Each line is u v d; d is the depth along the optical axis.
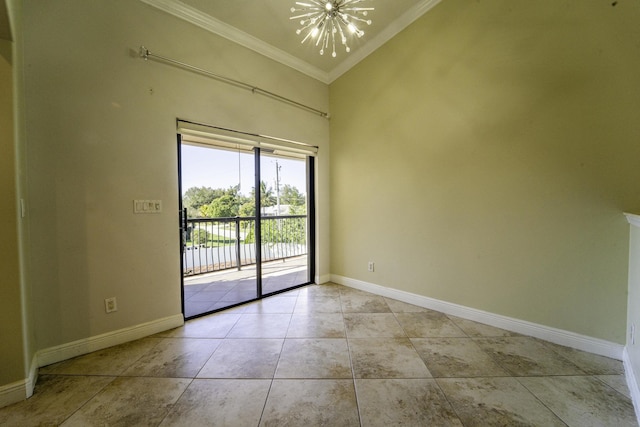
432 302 2.49
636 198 1.56
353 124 3.11
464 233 2.26
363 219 3.06
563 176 1.78
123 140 1.88
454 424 1.16
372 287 2.99
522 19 1.90
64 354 1.67
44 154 1.59
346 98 3.18
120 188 1.87
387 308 2.53
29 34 1.54
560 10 1.75
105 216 1.82
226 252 3.51
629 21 1.54
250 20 2.36
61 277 1.66
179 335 2.02
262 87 2.69
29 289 1.50
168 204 2.11
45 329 1.61
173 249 2.14
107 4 1.80
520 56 1.92
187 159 2.34
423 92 2.47
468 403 1.29
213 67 2.33
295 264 3.76
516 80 1.94
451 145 2.30
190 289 3.03
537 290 1.91
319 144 3.29
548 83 1.81
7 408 1.27
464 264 2.27
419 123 2.52
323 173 3.35
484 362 1.63
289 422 1.18
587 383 1.42
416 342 1.88
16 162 1.32
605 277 1.66
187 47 2.17
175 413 1.23
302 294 2.96
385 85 2.78
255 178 2.81
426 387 1.40
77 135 1.70
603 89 1.62
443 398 1.32
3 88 1.28
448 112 2.31
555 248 1.83
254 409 1.26
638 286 1.38
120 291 1.88
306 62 3.04
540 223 1.88
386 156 2.80
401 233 2.70
